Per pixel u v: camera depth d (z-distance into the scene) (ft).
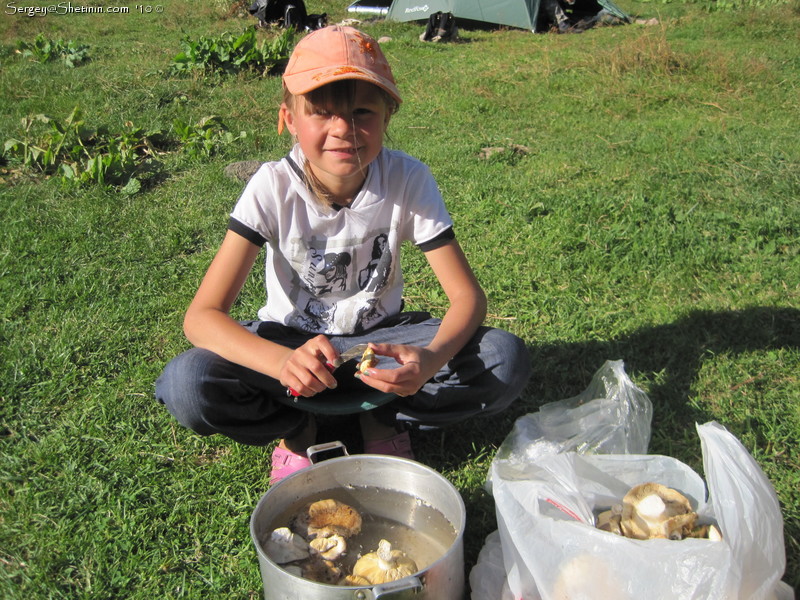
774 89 12.19
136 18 21.01
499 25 20.33
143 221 7.34
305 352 3.33
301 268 3.92
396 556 3.12
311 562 3.17
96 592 3.34
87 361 5.09
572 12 21.17
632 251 6.40
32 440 4.36
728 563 2.59
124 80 12.94
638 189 7.73
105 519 3.74
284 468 3.94
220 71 13.67
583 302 5.75
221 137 9.82
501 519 3.01
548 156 9.08
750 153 8.74
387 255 3.98
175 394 3.62
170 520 3.74
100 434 4.35
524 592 2.90
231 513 3.83
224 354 3.56
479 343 3.89
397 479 3.51
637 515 2.99
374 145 3.55
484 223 7.16
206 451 4.26
